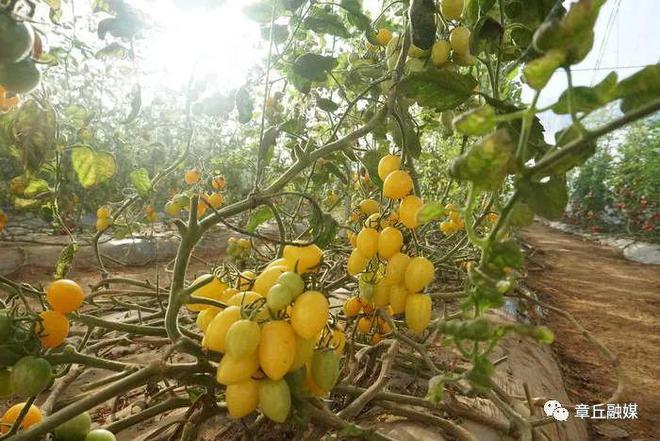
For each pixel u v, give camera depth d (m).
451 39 0.48
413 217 0.40
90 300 0.64
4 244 1.62
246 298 0.34
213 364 0.37
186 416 0.39
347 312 0.58
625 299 1.90
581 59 0.19
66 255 0.48
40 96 0.43
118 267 1.62
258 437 0.44
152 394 0.55
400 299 0.41
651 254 2.92
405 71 0.51
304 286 0.34
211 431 0.46
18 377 0.27
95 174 0.51
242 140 2.46
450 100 0.39
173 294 0.35
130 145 2.07
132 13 0.45
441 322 0.24
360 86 0.74
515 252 0.23
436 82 0.38
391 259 0.41
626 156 3.93
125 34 0.46
